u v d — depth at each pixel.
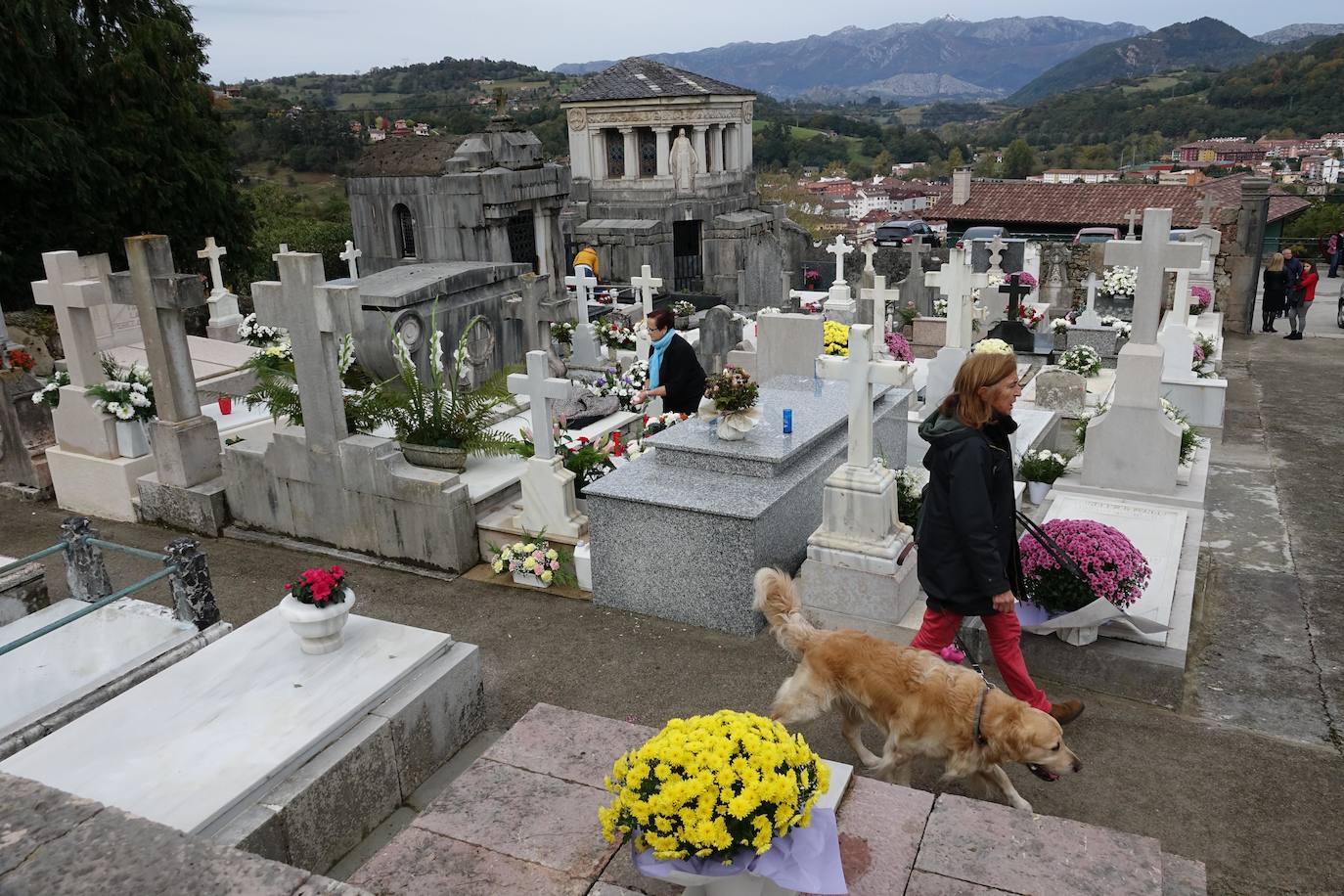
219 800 3.93
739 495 6.47
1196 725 5.28
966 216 36.62
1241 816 4.52
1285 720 5.33
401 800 4.79
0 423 9.51
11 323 15.09
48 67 17.23
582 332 12.56
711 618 6.50
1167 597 6.04
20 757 4.26
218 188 20.83
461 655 5.20
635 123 29.53
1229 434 11.54
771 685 5.81
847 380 5.90
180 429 8.39
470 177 17.84
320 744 4.39
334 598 5.02
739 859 2.73
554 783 3.73
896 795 3.70
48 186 17.83
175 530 8.64
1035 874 3.24
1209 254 18.23
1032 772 4.48
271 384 8.24
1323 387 14.01
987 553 4.40
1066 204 35.50
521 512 7.61
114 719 4.56
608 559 6.76
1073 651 5.59
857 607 6.05
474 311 12.60
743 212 30.16
